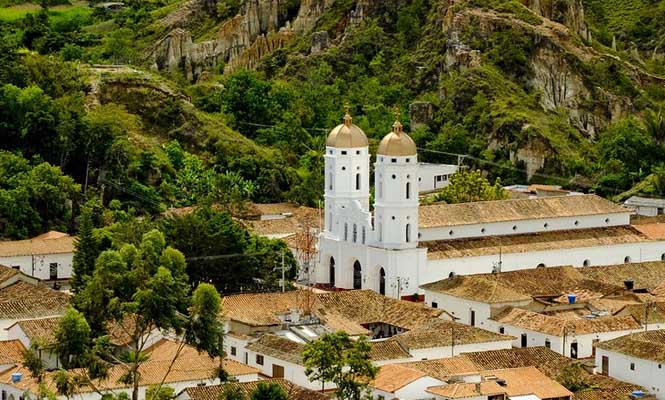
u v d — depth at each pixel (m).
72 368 166.38
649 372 199.00
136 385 162.50
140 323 162.62
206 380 189.12
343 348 188.75
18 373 187.38
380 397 189.00
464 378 191.25
